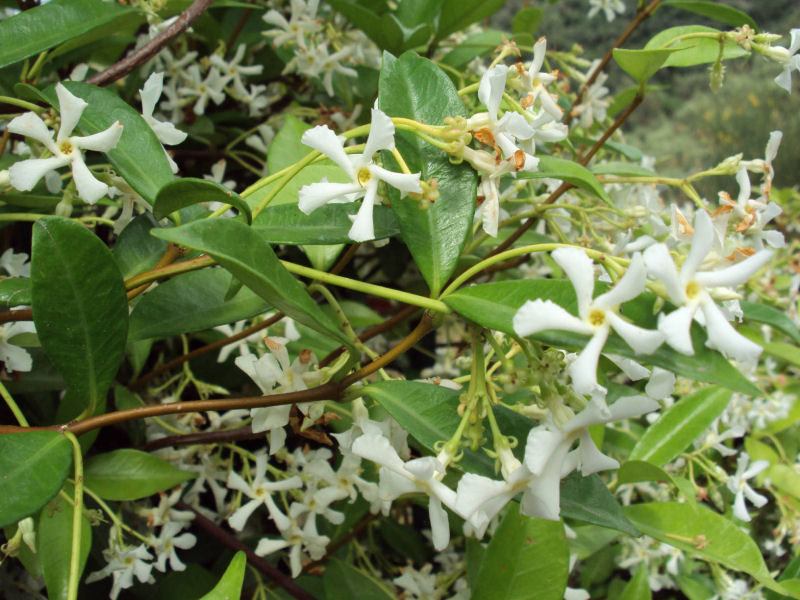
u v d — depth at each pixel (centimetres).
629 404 12
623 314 12
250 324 25
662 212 23
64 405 19
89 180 15
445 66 27
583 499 15
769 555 38
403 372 33
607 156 40
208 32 30
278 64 32
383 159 15
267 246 13
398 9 28
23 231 26
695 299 11
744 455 27
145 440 23
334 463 27
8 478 12
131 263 17
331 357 20
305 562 23
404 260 34
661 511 22
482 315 13
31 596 22
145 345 23
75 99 15
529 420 16
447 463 13
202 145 30
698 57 22
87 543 17
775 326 16
